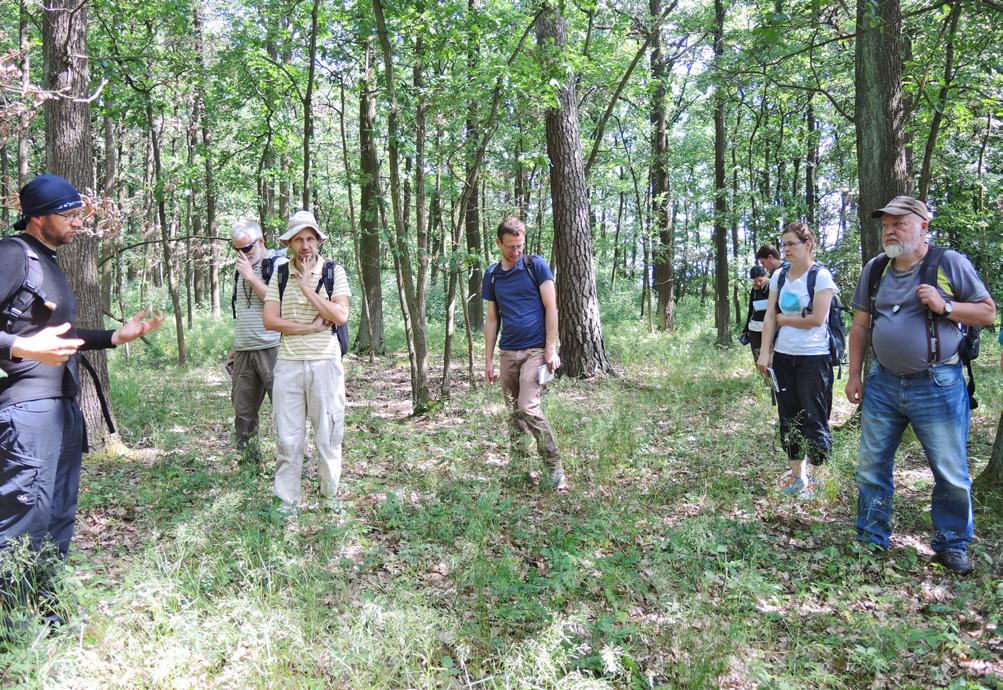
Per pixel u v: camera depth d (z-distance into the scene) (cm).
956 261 377
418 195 784
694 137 2284
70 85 590
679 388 894
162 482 505
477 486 500
